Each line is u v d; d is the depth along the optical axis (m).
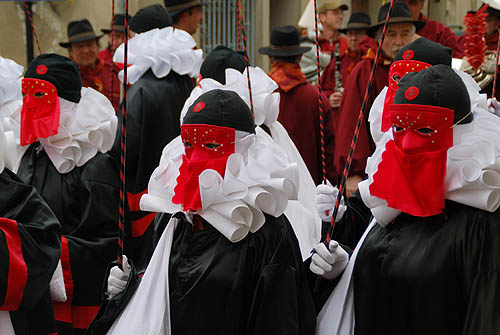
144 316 6.32
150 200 6.60
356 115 11.40
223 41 19.72
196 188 6.17
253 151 6.35
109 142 8.98
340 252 6.15
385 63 11.20
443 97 5.62
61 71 8.66
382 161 5.88
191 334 6.18
